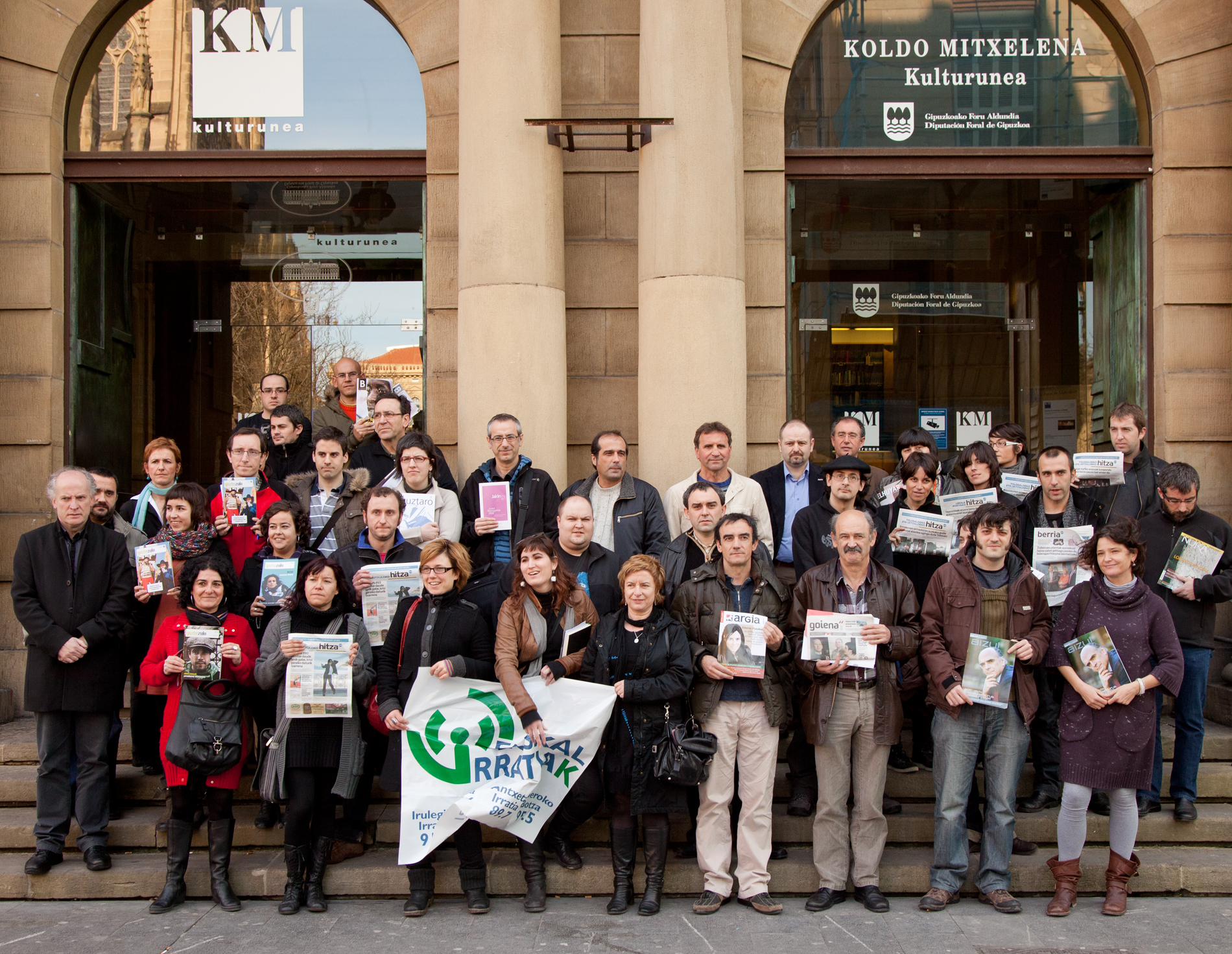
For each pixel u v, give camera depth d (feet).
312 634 16.56
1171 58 24.77
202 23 25.73
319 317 26.17
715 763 16.76
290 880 16.58
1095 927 15.89
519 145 22.99
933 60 25.71
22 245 24.50
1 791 19.35
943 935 15.62
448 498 19.69
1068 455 19.48
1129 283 25.70
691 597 17.26
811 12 25.11
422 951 15.12
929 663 16.88
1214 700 22.22
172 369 26.58
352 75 25.70
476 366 22.85
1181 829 18.31
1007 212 25.79
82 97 25.62
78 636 17.47
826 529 19.25
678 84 22.90
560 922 16.24
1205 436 24.39
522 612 16.84
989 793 16.83
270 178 25.59
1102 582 16.89
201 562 17.21
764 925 16.03
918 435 20.16
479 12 23.18
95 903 17.06
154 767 19.58
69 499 17.67
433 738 16.56
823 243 25.66
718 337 22.74
